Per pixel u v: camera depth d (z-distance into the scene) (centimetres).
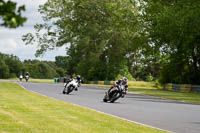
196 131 2645
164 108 4916
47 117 2950
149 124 3011
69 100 5753
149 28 13425
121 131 2316
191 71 13238
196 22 10288
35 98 5484
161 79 13838
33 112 3322
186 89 11612
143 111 4306
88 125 2539
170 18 10706
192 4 10556
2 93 6750
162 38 12606
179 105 5638
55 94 7306
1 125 2317
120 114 3816
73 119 2889
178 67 13425
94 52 19625
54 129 2231
